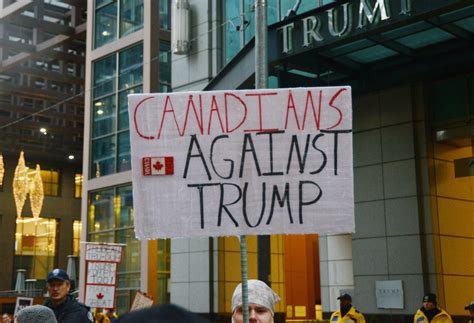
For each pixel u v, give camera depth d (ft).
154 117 15.60
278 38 48.34
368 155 54.90
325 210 15.05
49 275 21.02
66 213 178.50
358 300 53.67
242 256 14.66
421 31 46.91
